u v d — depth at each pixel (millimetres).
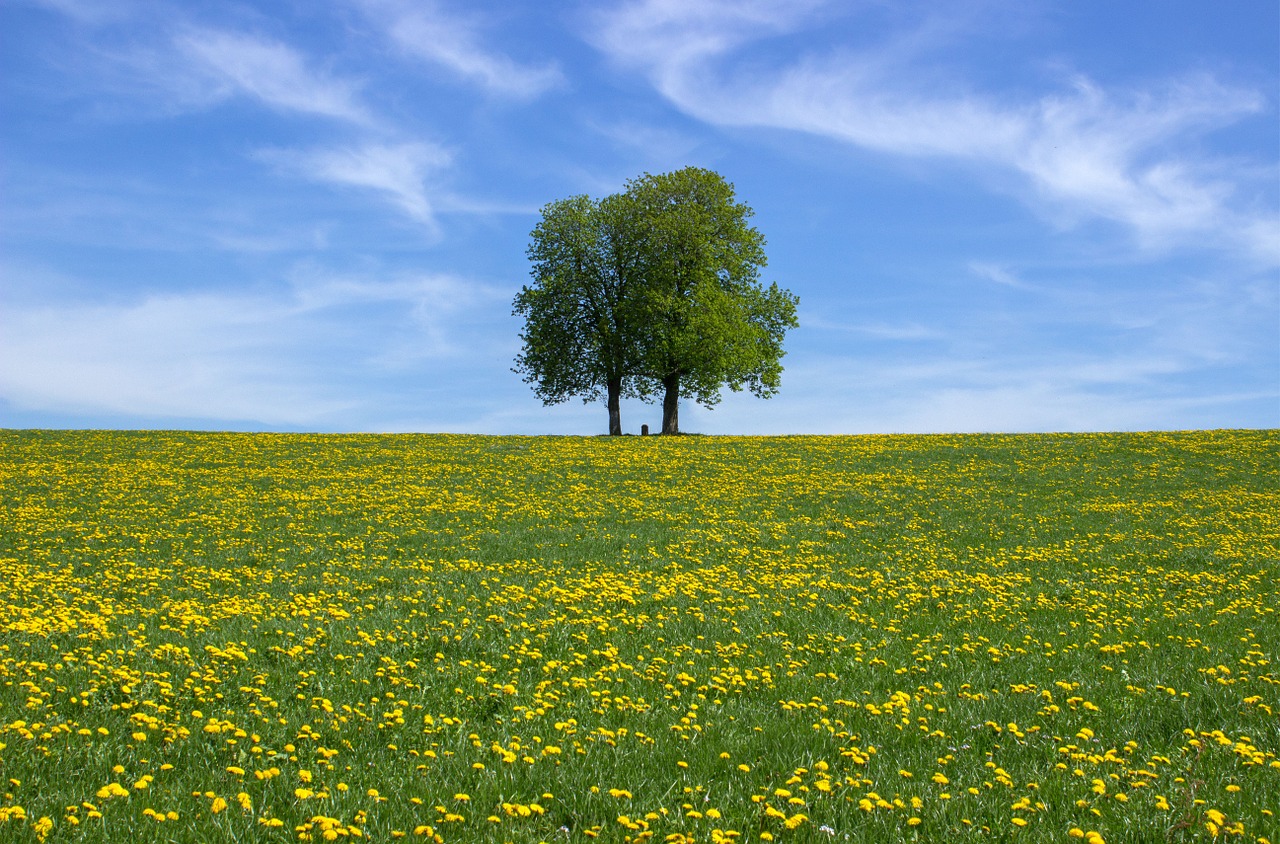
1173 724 8445
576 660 10727
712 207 53281
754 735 7961
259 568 19547
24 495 30406
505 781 6586
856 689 9875
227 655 10242
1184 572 19688
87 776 6543
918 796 6434
